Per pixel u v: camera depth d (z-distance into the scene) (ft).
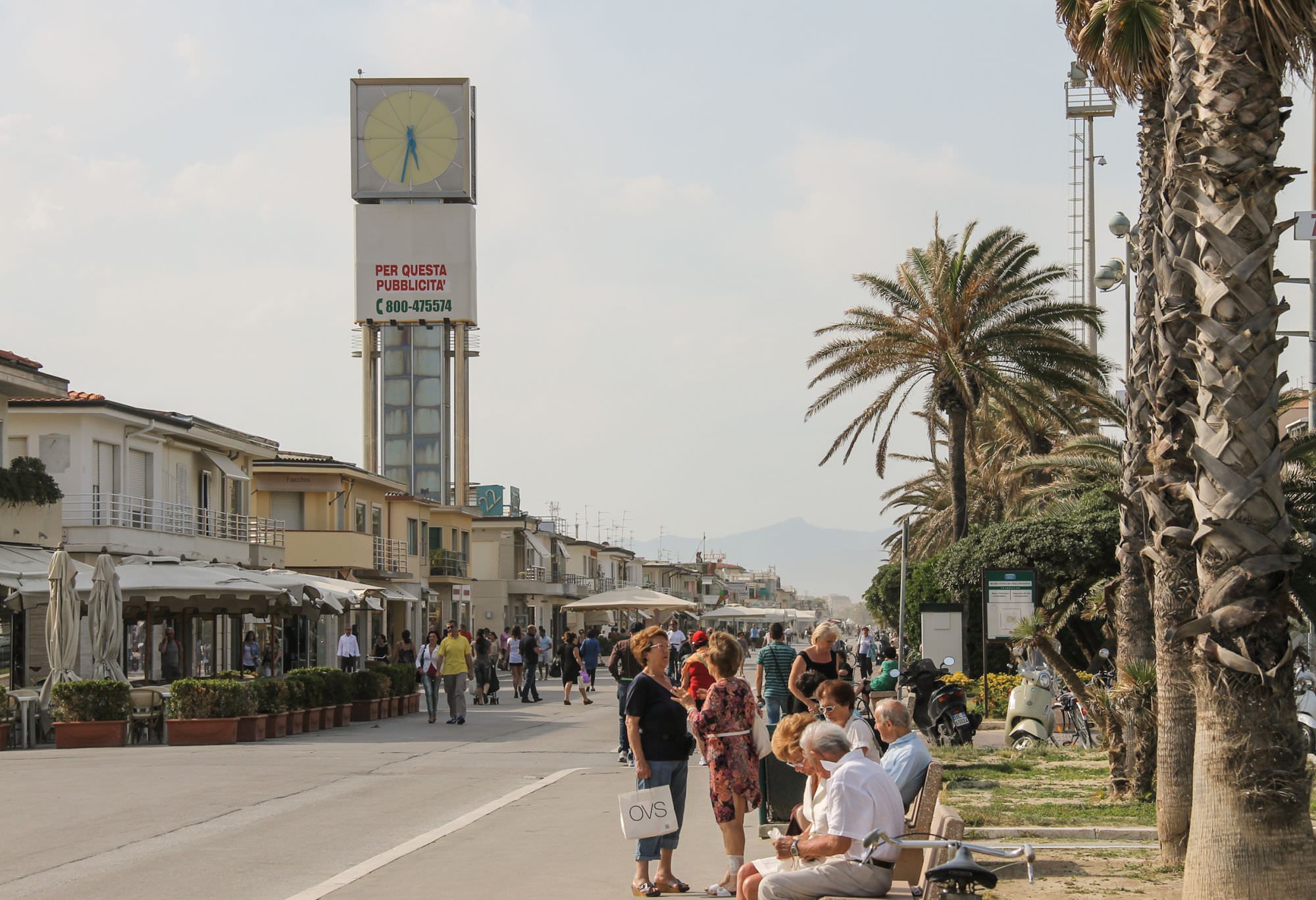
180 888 41.47
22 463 129.90
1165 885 38.37
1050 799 55.72
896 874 35.17
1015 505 179.32
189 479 179.42
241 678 106.32
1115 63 49.39
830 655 62.13
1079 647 124.16
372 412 360.28
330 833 52.65
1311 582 63.16
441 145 363.97
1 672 127.24
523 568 375.04
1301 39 32.73
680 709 41.24
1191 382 33.01
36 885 42.16
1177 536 42.01
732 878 40.06
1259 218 32.17
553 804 60.44
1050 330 129.70
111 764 79.51
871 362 133.08
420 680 185.98
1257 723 30.94
